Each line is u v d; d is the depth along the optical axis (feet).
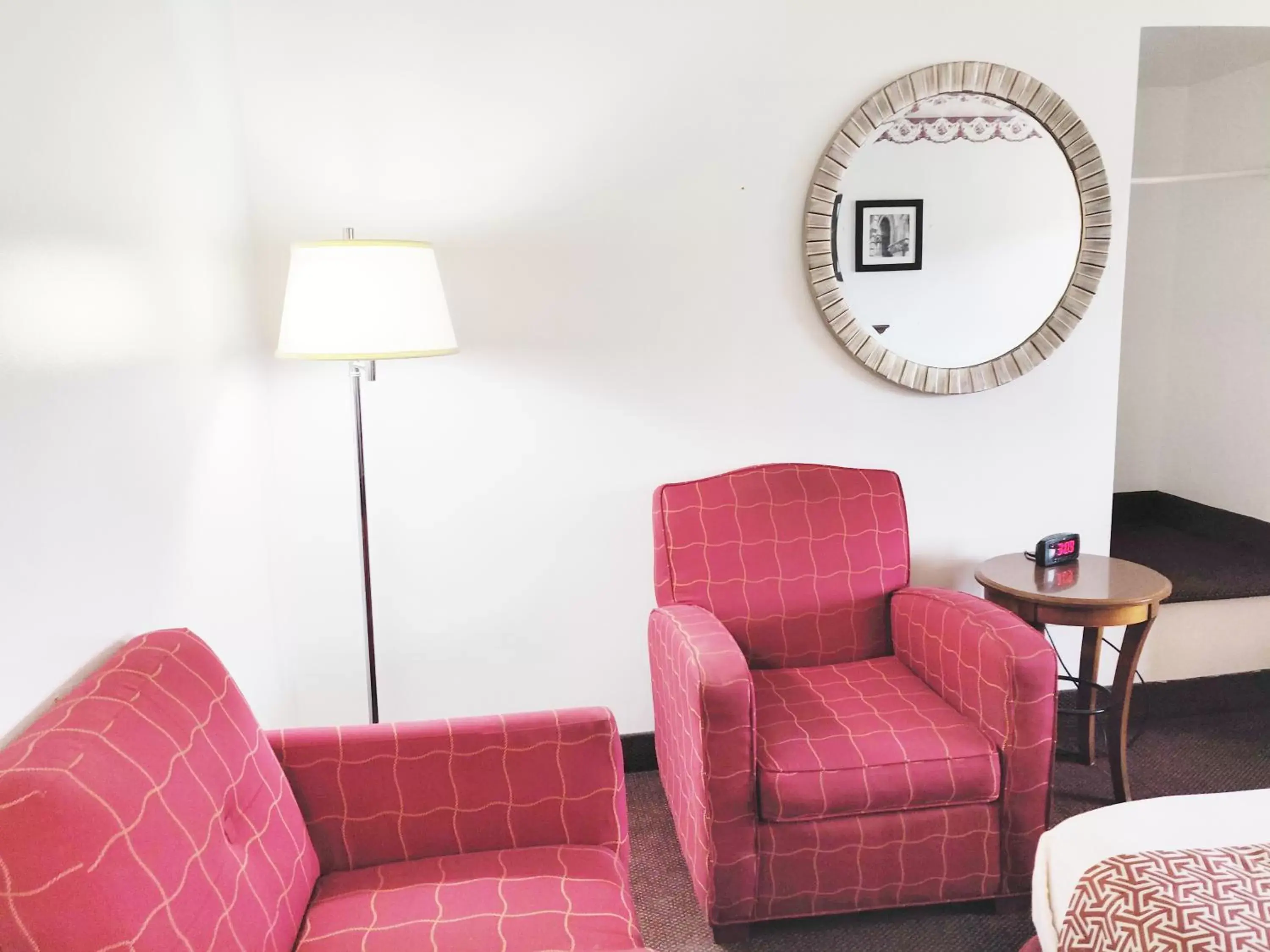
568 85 8.21
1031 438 9.37
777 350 8.85
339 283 6.52
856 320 8.77
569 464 8.71
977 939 6.57
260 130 7.84
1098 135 8.96
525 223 8.34
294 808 4.94
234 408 7.28
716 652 6.41
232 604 7.09
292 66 7.82
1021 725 6.37
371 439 8.37
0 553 4.00
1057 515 9.57
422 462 8.48
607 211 8.43
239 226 7.60
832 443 9.09
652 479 8.87
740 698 6.10
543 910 4.70
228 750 4.48
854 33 8.46
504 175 8.25
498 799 5.33
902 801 6.31
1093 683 8.82
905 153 8.64
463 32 8.01
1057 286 9.05
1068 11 8.71
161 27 6.12
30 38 4.45
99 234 5.10
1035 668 6.31
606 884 4.98
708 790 6.20
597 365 8.61
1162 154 11.86
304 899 4.74
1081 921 4.54
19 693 4.12
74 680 4.64
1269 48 9.88
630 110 8.32
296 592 8.48
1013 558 8.83
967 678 6.79
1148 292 12.15
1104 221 8.95
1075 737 9.48
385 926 4.60
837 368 8.96
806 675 7.68
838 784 6.22
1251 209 10.86
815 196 8.50
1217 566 10.44
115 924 3.24
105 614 4.99
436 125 8.09
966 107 8.66
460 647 8.82
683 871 7.52
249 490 7.59
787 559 8.00
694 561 7.89
